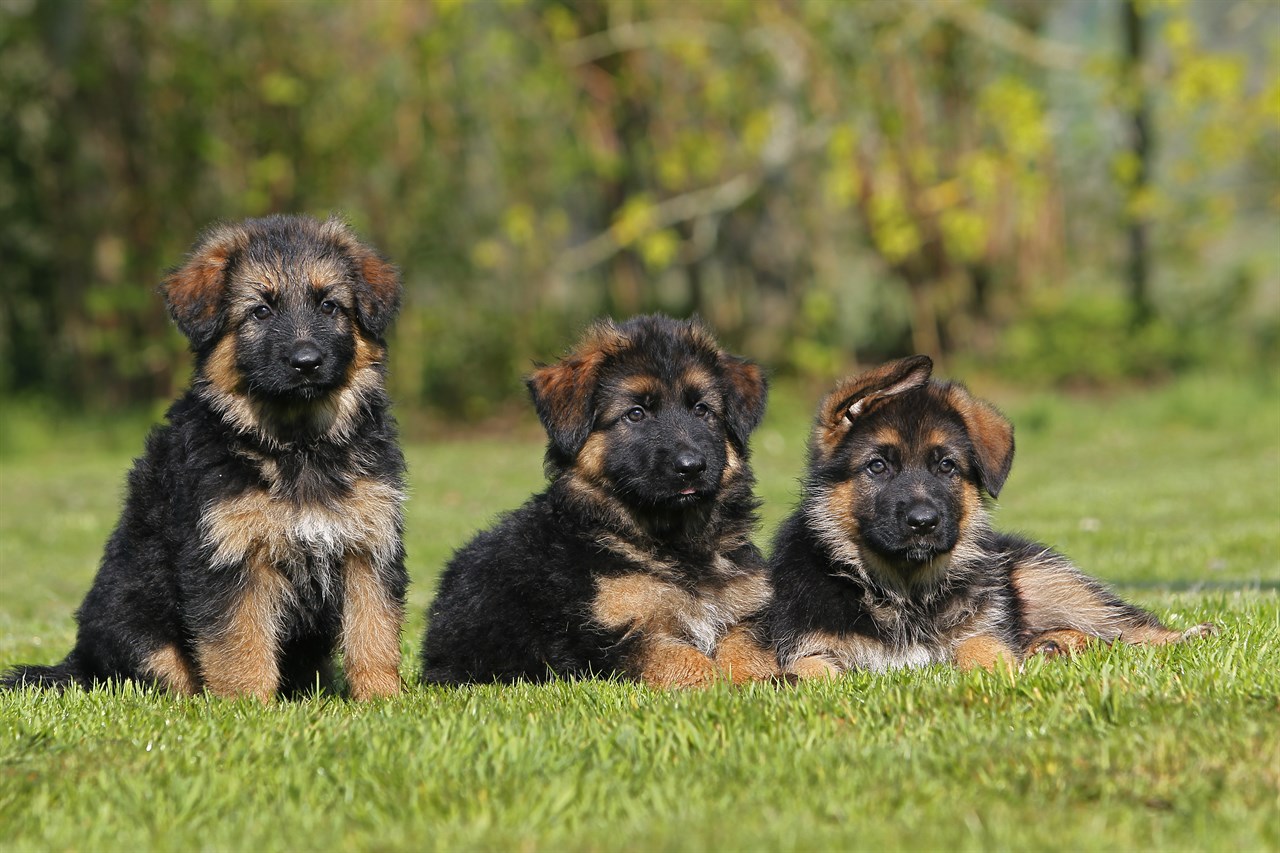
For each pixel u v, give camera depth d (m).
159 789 5.42
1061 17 31.05
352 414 7.79
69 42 25.69
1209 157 25.97
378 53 26.36
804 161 27.88
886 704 6.31
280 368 7.40
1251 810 4.91
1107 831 4.77
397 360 27.20
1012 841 4.69
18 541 16.59
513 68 26.58
